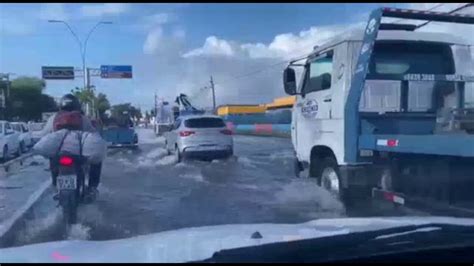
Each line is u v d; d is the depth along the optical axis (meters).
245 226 3.84
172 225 7.39
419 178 5.96
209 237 3.35
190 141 16.92
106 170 15.00
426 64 7.88
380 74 7.28
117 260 2.72
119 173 14.23
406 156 6.18
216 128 17.23
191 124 17.23
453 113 6.53
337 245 2.89
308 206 8.54
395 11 6.80
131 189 11.01
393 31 7.78
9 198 9.97
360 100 7.29
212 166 16.08
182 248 2.98
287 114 46.78
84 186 7.61
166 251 2.93
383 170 6.64
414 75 7.30
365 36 6.99
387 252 2.87
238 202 9.27
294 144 9.55
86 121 7.70
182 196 10.05
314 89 8.74
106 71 52.62
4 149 20.50
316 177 8.73
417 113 7.46
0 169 15.85
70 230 6.96
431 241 3.01
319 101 8.42
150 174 14.01
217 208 8.70
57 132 7.15
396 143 6.15
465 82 7.68
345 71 7.65
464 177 5.32
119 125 25.44
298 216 7.83
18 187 11.62
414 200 5.96
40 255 2.95
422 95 7.68
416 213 5.98
